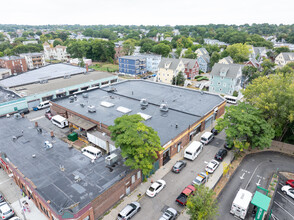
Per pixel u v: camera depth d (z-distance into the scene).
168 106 52.12
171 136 38.66
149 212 27.70
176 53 136.62
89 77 82.81
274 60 134.62
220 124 40.09
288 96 38.12
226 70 74.88
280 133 42.75
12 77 79.44
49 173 29.42
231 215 27.69
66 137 46.47
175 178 34.19
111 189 27.05
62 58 157.75
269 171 36.72
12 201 29.95
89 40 183.50
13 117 48.12
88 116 45.72
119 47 145.75
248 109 41.38
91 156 36.12
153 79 101.69
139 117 31.91
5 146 36.12
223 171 35.59
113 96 58.84
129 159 28.61
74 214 22.55
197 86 85.81
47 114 55.97
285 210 28.83
